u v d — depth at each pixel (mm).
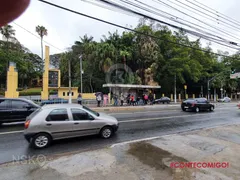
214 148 5430
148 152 4844
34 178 3424
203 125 9680
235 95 50656
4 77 39594
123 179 3377
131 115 12508
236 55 44031
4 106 8070
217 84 38656
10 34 38844
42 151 5141
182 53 29359
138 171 3721
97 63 28219
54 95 28328
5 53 37719
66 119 5867
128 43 30266
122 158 4391
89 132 6215
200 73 32469
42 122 5477
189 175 3604
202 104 16203
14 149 5293
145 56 28172
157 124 9430
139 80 28047
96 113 6852
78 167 3881
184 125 9469
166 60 30750
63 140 6207
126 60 28781
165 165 4047
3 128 7887
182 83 33594
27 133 5340
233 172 3832
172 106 20656
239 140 6516
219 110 17781
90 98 27547
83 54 33219
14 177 3467
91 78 30859
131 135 7055
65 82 38125
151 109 17203
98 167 3883
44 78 24391
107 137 6559
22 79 48125
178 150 5082
